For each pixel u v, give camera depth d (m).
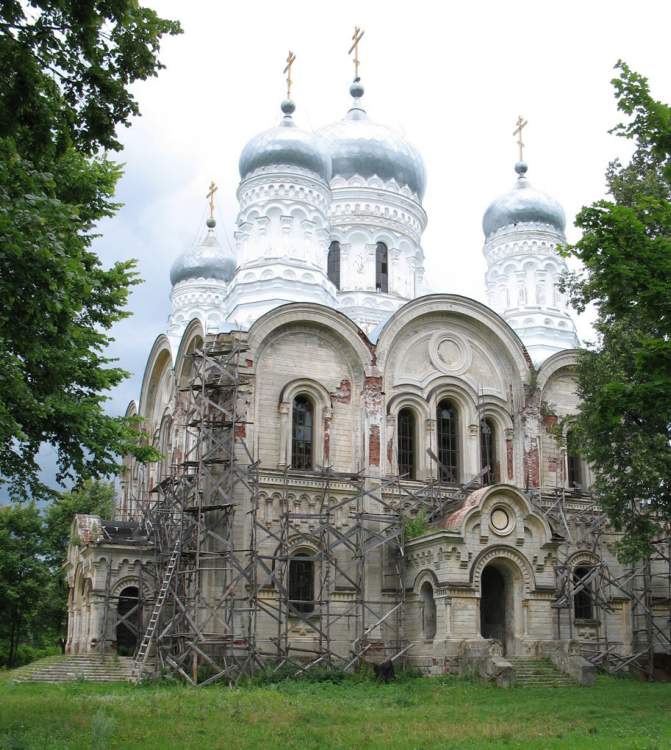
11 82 19.50
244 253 51.53
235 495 41.19
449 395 47.78
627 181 38.31
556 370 49.94
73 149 27.05
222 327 49.66
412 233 57.78
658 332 34.56
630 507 39.94
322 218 51.88
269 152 51.50
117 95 21.00
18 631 62.44
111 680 38.22
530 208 59.00
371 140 57.69
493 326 48.91
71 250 22.94
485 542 40.19
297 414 44.62
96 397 29.25
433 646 39.12
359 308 53.81
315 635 41.25
